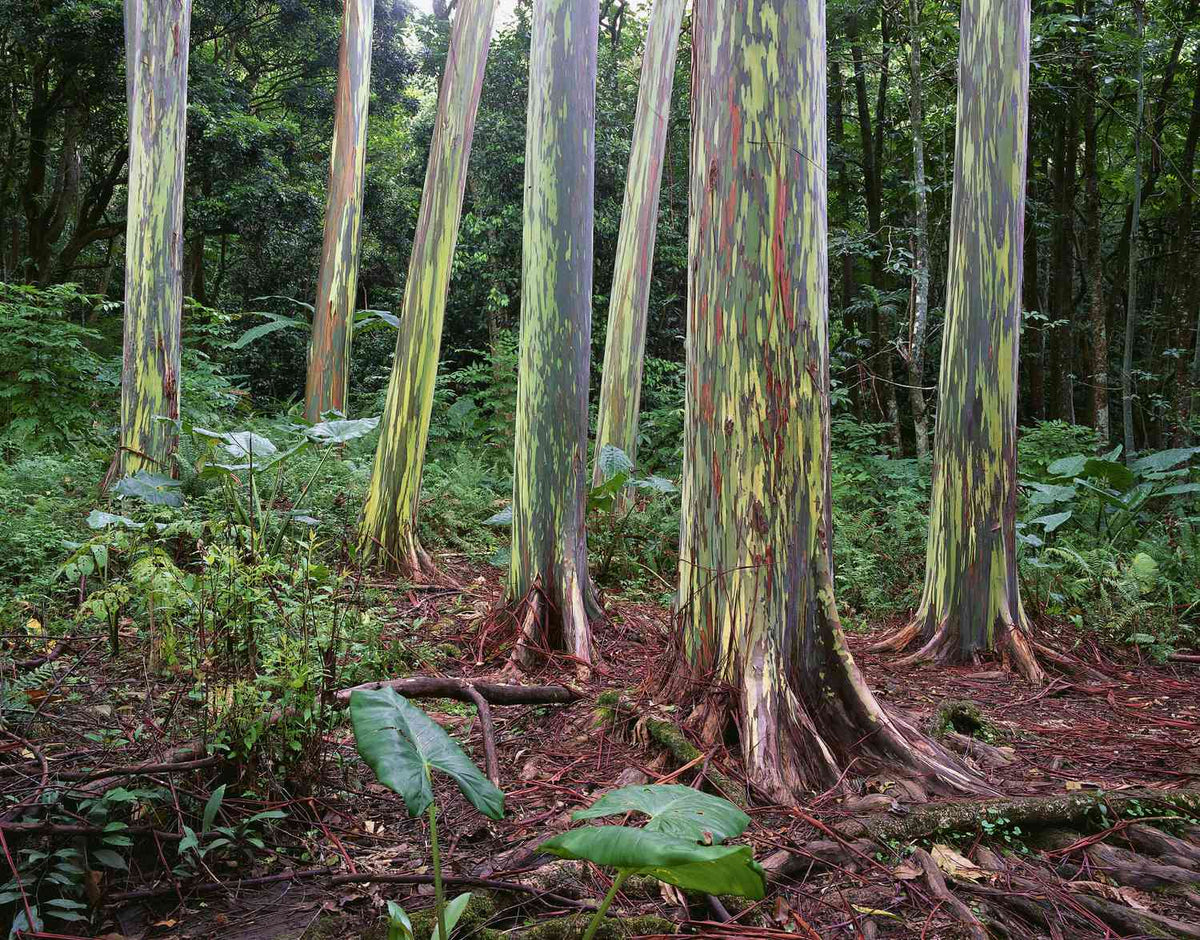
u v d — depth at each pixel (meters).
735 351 3.08
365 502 6.32
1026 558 6.05
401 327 6.28
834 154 17.41
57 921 2.07
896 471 9.51
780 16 2.99
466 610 5.41
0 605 3.77
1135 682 4.60
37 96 17.80
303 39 20.14
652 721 3.10
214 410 9.35
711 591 3.16
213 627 2.97
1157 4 12.44
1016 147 4.83
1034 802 2.69
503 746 3.33
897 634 5.18
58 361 8.83
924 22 10.78
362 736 1.92
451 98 6.32
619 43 20.78
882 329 15.98
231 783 2.60
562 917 2.15
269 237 18.78
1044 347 18.36
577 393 4.85
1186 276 14.41
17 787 2.45
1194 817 2.77
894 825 2.55
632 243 8.27
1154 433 16.62
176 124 6.29
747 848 1.43
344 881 2.27
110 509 5.14
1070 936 2.15
